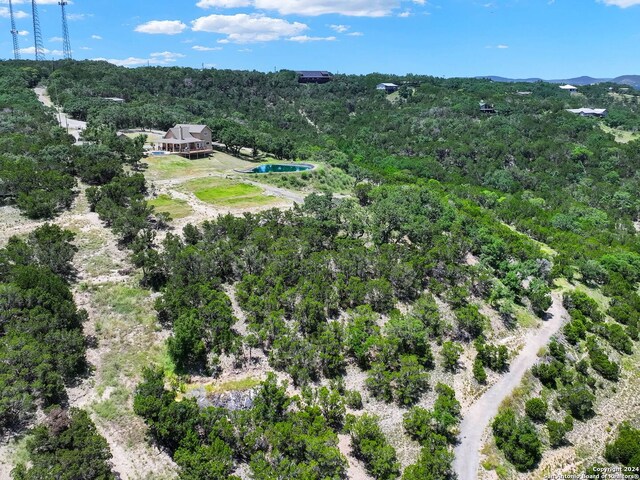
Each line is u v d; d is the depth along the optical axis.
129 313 61.25
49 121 137.62
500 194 148.12
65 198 86.62
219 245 71.38
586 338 74.31
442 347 64.75
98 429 46.00
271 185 115.44
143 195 98.56
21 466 37.41
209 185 110.06
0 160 93.25
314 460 43.03
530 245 97.12
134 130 153.88
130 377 52.53
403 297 71.75
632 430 56.50
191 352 54.56
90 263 70.75
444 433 52.34
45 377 46.34
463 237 87.00
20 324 50.88
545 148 185.25
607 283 94.62
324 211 85.75
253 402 50.53
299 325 61.41
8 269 61.00
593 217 136.75
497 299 76.50
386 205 89.94
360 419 48.81
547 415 59.00
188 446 43.50
